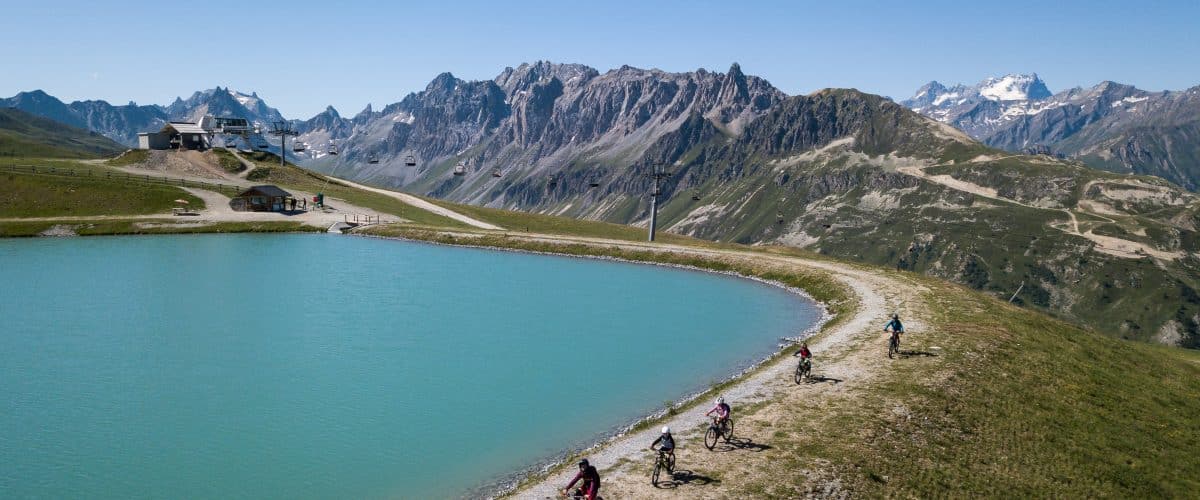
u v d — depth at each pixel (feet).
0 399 165.17
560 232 560.61
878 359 175.63
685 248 440.45
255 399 167.63
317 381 182.09
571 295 313.32
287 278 336.90
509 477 124.06
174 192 538.06
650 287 337.11
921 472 113.70
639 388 176.45
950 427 133.28
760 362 198.70
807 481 107.34
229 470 128.26
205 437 144.15
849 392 148.97
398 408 161.99
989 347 189.67
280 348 214.07
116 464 131.03
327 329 239.71
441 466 129.70
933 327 212.02
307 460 133.08
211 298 288.30
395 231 495.00
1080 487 116.57
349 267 374.02
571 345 222.89
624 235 559.79
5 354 202.59
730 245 527.40
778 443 121.70
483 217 593.83
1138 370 203.92
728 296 315.37
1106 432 142.61
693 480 107.04
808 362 156.76
